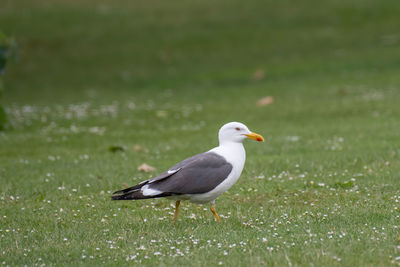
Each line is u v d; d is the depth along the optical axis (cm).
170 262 652
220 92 2452
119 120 1939
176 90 2542
